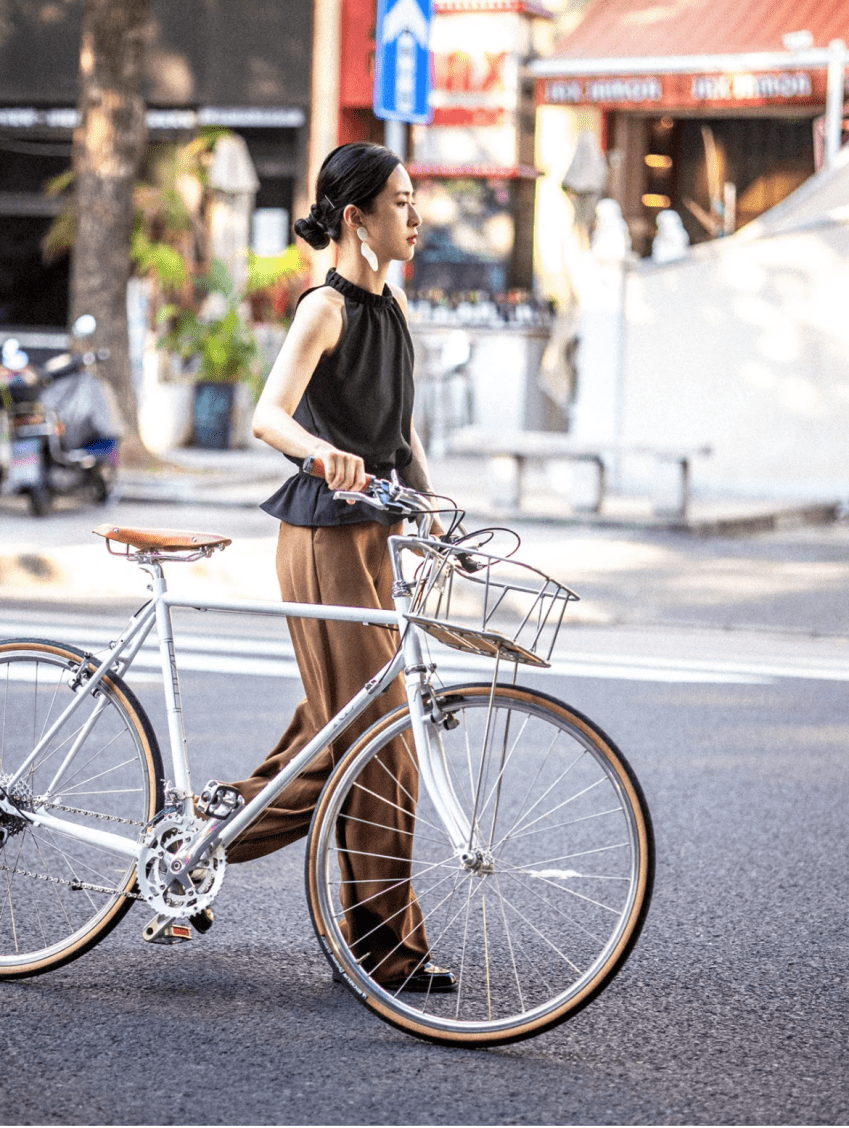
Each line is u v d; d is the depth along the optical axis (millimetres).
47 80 23906
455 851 3717
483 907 3848
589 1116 3283
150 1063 3510
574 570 10875
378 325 3947
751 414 14891
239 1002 3902
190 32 23109
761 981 4137
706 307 14922
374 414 3955
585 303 15234
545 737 6617
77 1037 3650
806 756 6621
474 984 3980
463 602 9789
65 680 4168
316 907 3760
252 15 22875
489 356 19328
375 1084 3422
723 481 15023
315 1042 3656
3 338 25062
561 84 19391
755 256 14750
